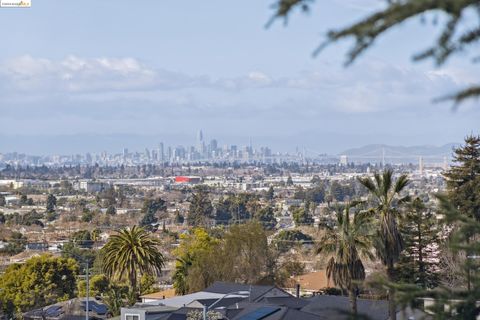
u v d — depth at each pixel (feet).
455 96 27.35
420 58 26.40
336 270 159.53
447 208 49.32
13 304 332.80
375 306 162.09
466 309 46.55
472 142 246.47
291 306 192.65
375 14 26.30
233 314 181.88
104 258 304.91
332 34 26.71
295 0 26.63
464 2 25.34
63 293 344.90
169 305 205.77
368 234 159.33
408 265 201.05
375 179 165.99
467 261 49.32
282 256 360.69
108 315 275.59
